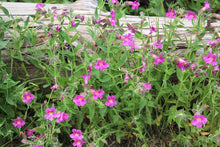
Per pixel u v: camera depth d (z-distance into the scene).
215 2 1.81
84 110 1.21
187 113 1.23
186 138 1.18
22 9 1.43
